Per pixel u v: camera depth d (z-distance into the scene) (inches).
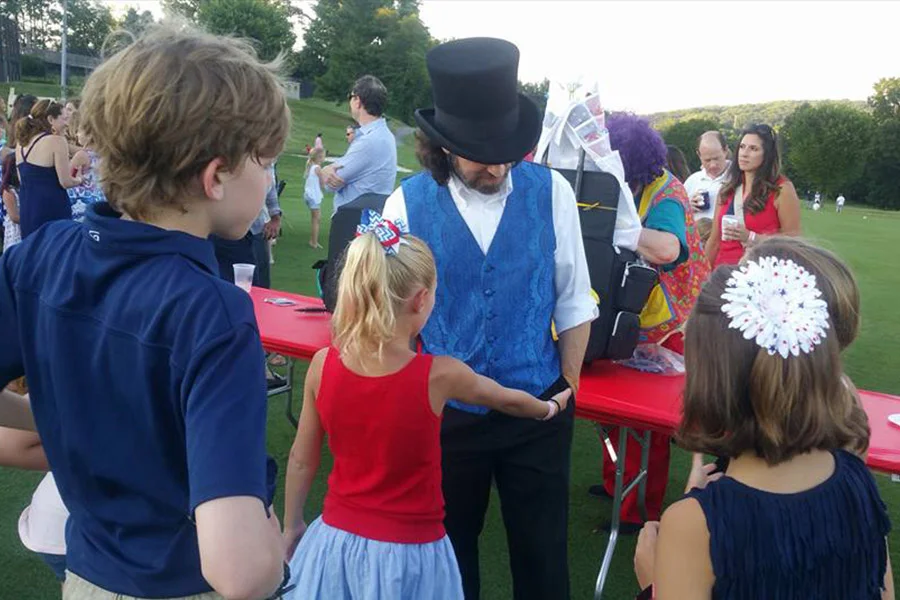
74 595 44.9
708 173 219.9
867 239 691.4
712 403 49.3
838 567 48.1
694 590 48.1
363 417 75.8
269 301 147.8
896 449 89.0
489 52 78.7
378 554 77.3
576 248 87.7
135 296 40.8
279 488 139.9
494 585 115.6
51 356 43.4
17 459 54.9
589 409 98.7
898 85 2554.1
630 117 116.5
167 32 42.6
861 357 257.6
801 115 2267.5
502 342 84.4
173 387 39.6
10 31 2266.2
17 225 242.2
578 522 135.4
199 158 40.2
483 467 87.4
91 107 41.4
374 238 73.7
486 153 78.1
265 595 37.2
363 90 207.8
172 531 42.3
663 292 116.0
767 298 48.6
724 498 48.3
